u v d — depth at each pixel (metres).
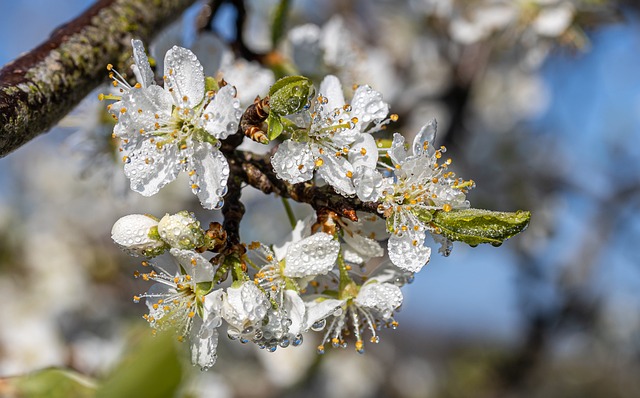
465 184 0.24
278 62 0.30
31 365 0.44
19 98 0.24
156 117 0.23
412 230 0.23
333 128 0.24
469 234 0.23
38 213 0.58
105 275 0.54
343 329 0.25
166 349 0.19
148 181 0.23
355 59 0.32
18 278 0.54
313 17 0.52
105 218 0.57
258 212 0.42
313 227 0.24
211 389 0.39
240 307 0.23
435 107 0.47
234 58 0.30
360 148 0.24
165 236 0.23
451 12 0.42
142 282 0.55
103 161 0.30
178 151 0.23
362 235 0.24
